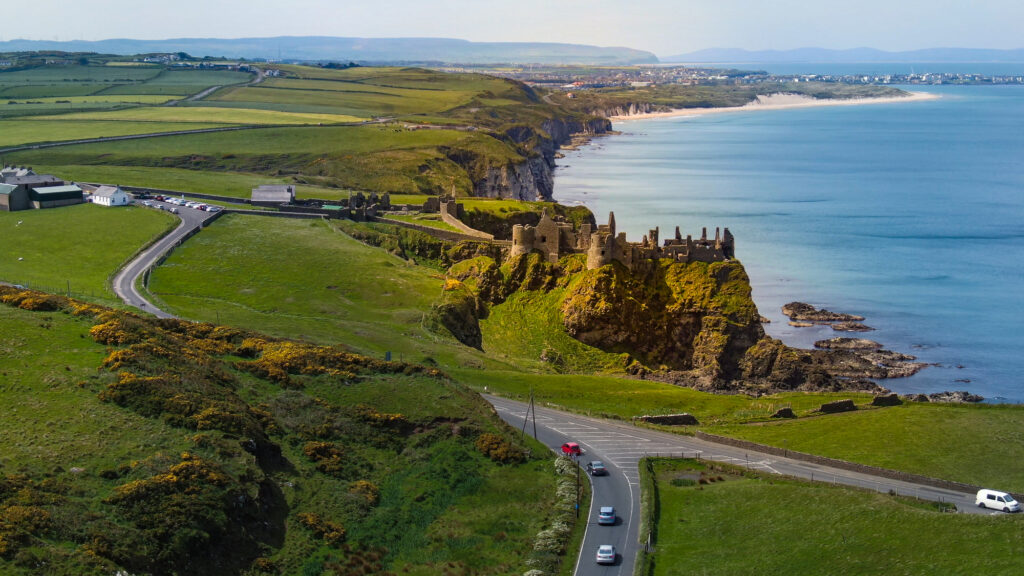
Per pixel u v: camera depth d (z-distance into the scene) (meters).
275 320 155.62
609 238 187.12
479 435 104.25
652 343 182.62
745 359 178.50
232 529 77.19
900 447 102.81
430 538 85.12
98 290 162.00
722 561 78.38
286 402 103.25
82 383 92.19
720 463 100.38
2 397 88.50
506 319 189.50
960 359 194.38
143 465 79.38
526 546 83.56
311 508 86.19
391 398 109.25
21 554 64.56
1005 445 102.44
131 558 68.75
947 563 73.00
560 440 108.25
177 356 103.62
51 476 76.38
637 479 96.31
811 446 105.50
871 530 79.81
